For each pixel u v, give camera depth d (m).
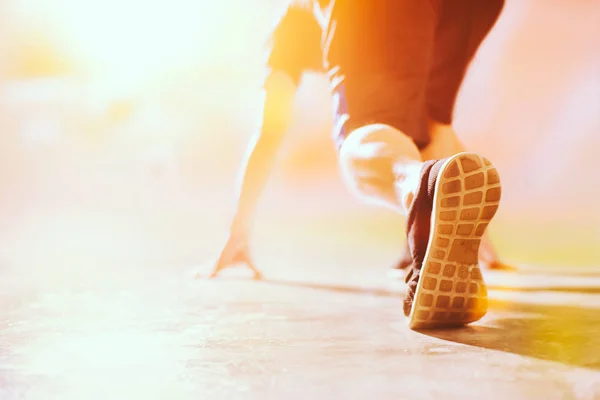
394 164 1.59
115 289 2.43
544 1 6.70
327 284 2.63
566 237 4.91
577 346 1.39
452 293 1.50
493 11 2.19
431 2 1.94
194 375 1.18
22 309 1.96
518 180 6.57
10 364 1.27
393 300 2.17
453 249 1.48
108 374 1.19
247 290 2.42
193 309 1.96
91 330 1.62
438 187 1.42
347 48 1.83
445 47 2.21
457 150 2.38
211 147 8.76
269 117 2.56
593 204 6.00
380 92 1.79
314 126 8.00
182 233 5.91
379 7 1.82
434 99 2.29
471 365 1.23
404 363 1.25
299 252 4.36
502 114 6.82
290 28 2.44
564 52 6.64
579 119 6.53
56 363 1.28
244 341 1.48
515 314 1.83
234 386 1.10
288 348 1.40
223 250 2.79
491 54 6.86
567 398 1.01
